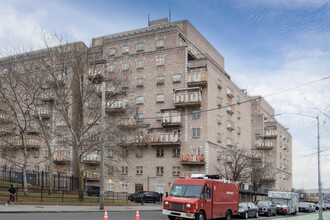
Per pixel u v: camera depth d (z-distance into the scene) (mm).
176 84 52219
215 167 50406
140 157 53000
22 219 18094
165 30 55406
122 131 40906
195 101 49438
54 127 50438
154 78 53875
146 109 53594
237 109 63719
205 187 22000
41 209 23906
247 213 29047
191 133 50500
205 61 51219
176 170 50406
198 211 20922
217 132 53219
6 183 38938
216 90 53969
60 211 23938
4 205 24781
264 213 33844
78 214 23203
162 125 51094
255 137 81875
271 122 82938
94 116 38906
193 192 21734
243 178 55500
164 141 50531
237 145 61062
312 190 107375
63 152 56219
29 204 26688
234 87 63062
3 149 38250
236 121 62719
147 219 22047
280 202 38938
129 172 53344
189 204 20625
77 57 36688
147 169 52188
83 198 33062
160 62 53938
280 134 86812
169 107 52156
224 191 24250
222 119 55781
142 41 56719
